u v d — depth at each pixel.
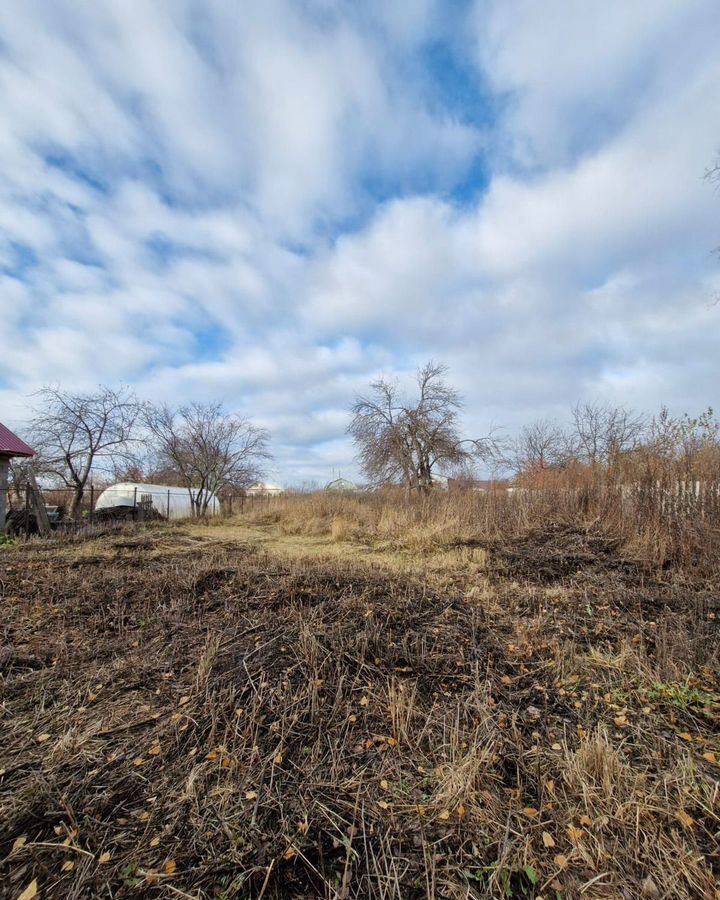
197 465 20.19
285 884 1.69
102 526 12.49
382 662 3.38
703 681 3.06
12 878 1.72
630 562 6.50
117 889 1.68
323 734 2.59
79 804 2.09
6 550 8.77
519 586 5.71
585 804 2.02
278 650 3.49
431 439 21.86
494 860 1.78
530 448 19.55
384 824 1.96
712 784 2.10
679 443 7.31
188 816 2.02
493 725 2.61
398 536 9.92
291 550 8.89
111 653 3.68
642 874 1.70
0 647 3.75
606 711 2.79
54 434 14.80
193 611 4.60
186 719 2.71
